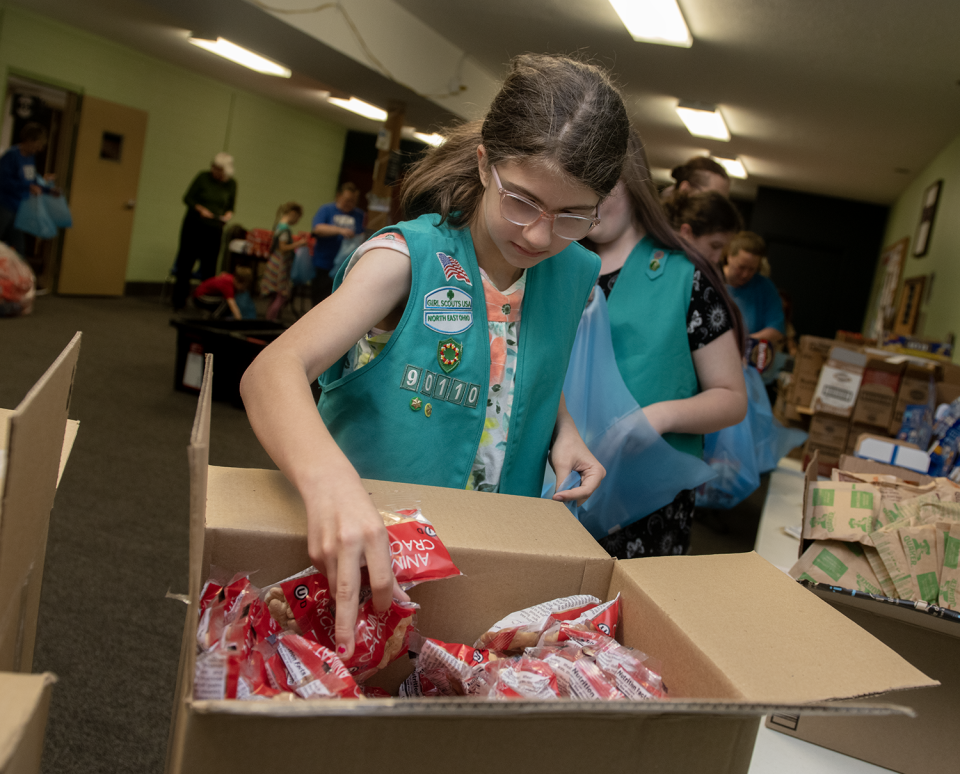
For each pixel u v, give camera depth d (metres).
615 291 1.51
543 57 0.88
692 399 1.46
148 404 4.48
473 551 0.74
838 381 2.96
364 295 0.89
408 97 6.38
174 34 7.32
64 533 2.61
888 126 5.89
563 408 1.22
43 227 6.95
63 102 8.24
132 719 1.75
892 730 0.97
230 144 10.22
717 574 0.77
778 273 10.13
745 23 4.41
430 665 0.68
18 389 4.15
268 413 0.70
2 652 0.52
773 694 0.57
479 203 0.99
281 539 0.68
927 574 0.99
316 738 0.46
